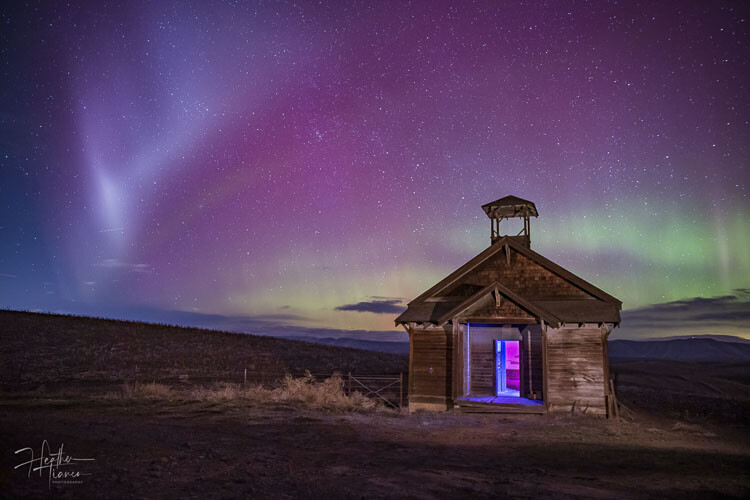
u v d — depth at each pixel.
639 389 34.44
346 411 18.50
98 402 17.77
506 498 7.12
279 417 15.62
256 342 60.38
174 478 7.39
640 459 10.88
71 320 56.44
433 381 21.12
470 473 8.88
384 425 15.34
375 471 8.73
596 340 19.62
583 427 16.48
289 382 22.66
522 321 19.42
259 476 7.84
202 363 41.72
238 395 20.83
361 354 61.97
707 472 9.60
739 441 15.61
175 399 19.17
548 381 19.47
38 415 13.80
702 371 64.81
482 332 22.25
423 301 22.89
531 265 21.95
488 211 23.53
